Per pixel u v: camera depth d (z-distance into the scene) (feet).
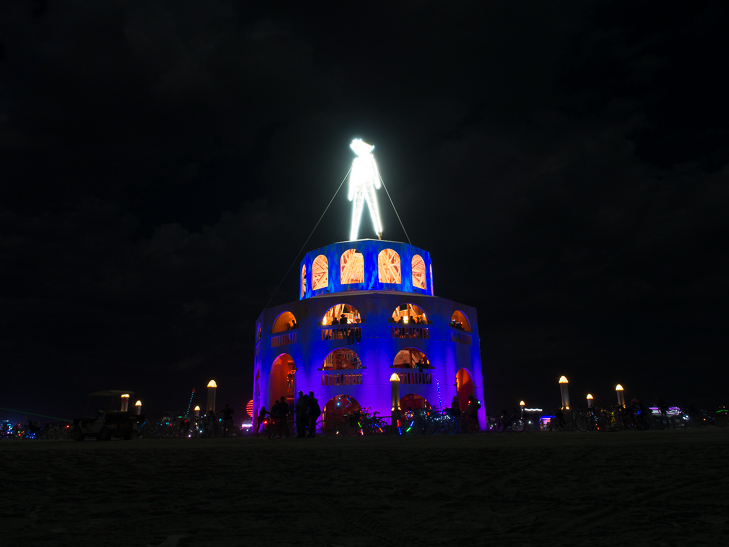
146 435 116.47
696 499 21.43
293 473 30.60
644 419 109.70
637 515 18.81
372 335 139.54
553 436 76.79
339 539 16.34
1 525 17.98
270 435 102.78
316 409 94.22
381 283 152.05
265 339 158.20
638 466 31.24
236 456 41.68
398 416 110.11
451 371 144.66
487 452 41.88
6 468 33.78
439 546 15.48
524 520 18.44
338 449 48.83
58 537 16.39
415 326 142.92
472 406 119.03
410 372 138.72
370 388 135.85
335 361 147.74
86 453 46.14
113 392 140.87
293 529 17.58
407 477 28.63
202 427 121.80
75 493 24.14
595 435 77.61
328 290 153.99
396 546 15.57
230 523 18.42
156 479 28.48
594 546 15.26
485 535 16.65
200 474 30.30
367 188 167.53
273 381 153.48
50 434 126.41
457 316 162.71
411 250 158.51
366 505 21.27
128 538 16.34
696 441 52.49
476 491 24.03
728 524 17.34
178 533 16.98
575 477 27.43
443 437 82.17
